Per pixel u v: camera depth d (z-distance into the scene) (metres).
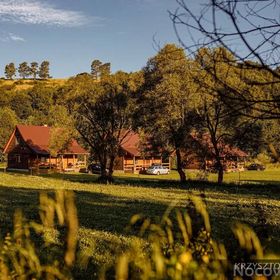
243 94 3.78
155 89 39.06
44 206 4.28
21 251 5.11
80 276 8.34
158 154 42.25
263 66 3.62
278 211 19.81
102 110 46.00
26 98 140.75
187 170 62.81
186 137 39.00
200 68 3.80
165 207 21.20
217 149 37.34
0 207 20.94
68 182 44.16
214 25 3.59
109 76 45.59
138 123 42.41
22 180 45.97
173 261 4.10
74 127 47.53
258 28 3.66
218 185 38.25
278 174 65.69
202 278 4.05
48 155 77.00
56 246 10.68
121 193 30.64
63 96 46.97
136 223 15.73
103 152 47.12
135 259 4.22
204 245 4.95
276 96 3.73
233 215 17.84
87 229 14.56
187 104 37.09
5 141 100.44
